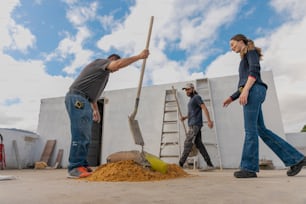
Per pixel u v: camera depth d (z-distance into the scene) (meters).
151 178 1.69
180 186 1.25
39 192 1.04
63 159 5.28
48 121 5.73
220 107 4.44
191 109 3.52
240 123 4.23
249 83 1.81
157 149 4.63
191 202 0.77
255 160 1.78
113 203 0.76
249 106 1.83
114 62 2.06
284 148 1.89
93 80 2.08
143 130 4.84
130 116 2.21
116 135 5.07
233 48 2.06
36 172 3.32
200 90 4.66
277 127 3.91
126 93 5.26
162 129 4.61
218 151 4.12
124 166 1.82
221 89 4.54
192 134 3.41
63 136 5.48
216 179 1.67
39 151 5.54
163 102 4.86
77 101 1.99
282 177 1.76
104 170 1.83
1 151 4.49
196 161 4.15
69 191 1.07
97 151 5.85
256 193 0.96
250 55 1.89
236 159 4.09
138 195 0.93
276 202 0.76
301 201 0.77
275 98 4.04
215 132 4.25
